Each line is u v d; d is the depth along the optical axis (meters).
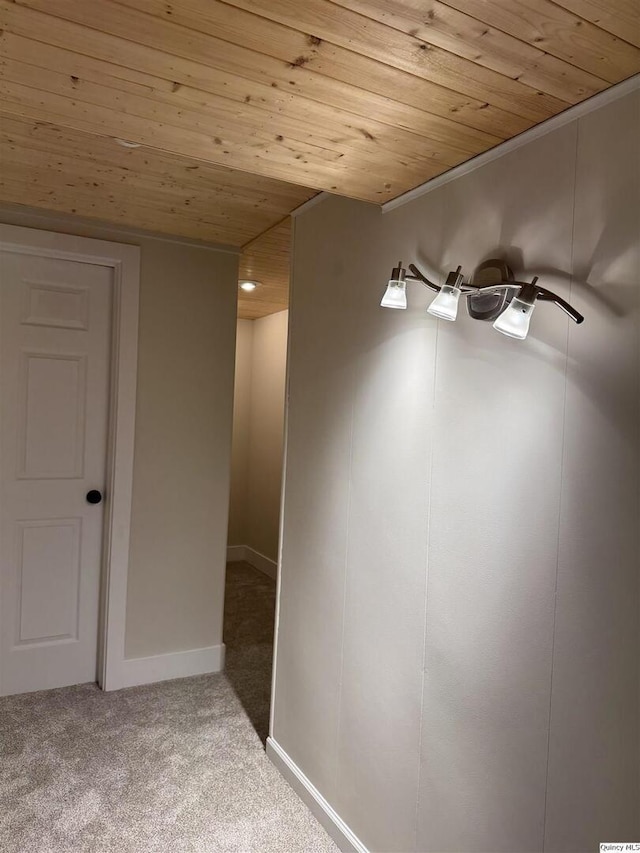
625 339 1.25
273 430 5.35
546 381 1.41
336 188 1.89
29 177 2.42
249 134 1.56
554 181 1.41
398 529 1.88
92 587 3.14
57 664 3.08
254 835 2.12
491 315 1.51
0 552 2.92
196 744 2.65
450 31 1.12
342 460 2.17
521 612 1.46
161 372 3.15
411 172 1.75
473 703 1.59
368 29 1.12
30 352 2.94
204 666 3.35
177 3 1.06
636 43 1.14
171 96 1.38
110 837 2.07
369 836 1.96
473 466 1.61
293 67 1.25
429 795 1.73
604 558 1.28
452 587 1.67
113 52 1.22
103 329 3.09
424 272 1.81
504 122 1.45
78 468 3.07
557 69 1.23
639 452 1.21
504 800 1.49
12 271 2.88
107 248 2.96
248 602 4.59
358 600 2.06
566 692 1.35
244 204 2.61
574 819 1.32
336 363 2.23
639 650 1.21
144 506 3.14
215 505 3.34
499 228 1.56
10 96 1.41
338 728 2.15
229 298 3.30
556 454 1.38
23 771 2.40
